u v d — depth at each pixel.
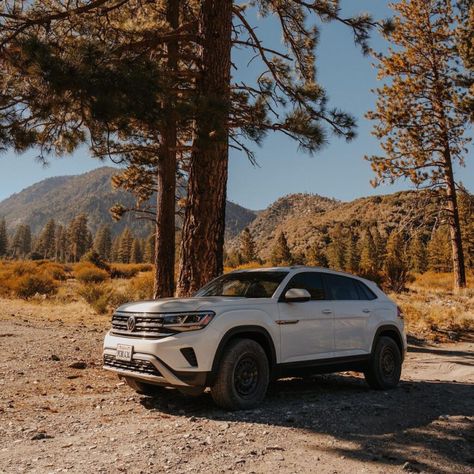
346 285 7.47
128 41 9.21
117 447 4.30
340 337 6.88
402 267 28.77
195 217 9.52
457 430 5.01
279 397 6.55
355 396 6.73
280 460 4.04
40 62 6.35
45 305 20.48
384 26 11.48
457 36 27.55
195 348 5.42
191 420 5.19
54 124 8.87
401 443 4.56
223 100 8.10
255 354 5.80
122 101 6.69
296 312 6.42
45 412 5.57
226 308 5.80
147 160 18.22
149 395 6.52
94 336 11.73
